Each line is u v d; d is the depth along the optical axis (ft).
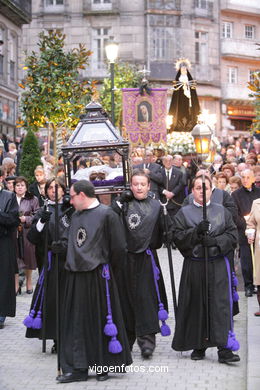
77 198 21.93
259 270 29.30
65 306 21.84
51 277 24.79
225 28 156.46
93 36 144.05
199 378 21.65
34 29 142.92
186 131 74.79
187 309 23.29
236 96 154.81
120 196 24.79
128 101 63.93
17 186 35.86
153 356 24.38
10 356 24.58
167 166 52.47
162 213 24.89
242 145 99.25
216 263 23.20
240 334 27.17
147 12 143.33
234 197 34.94
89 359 21.38
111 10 142.72
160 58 144.97
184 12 146.72
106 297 21.66
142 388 20.72
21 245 35.04
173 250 51.34
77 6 143.23
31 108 50.60
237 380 21.43
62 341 21.84
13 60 106.22
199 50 150.51
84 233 21.67
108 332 21.24
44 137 90.27
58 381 21.36
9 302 28.68
